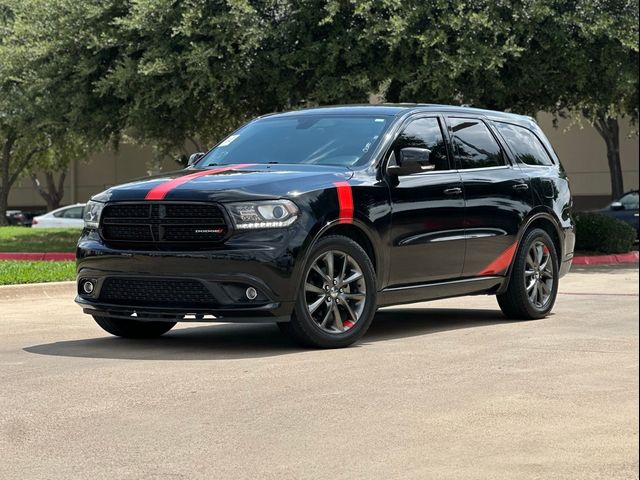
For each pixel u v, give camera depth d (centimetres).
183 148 2511
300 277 759
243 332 909
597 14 2059
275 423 523
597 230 2188
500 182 952
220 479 423
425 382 632
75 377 658
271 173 791
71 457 461
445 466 437
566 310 1077
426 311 1091
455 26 1934
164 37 2091
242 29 1997
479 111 982
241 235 743
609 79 2161
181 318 756
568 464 438
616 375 655
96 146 2556
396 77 2002
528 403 567
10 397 594
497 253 944
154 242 762
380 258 821
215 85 2047
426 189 865
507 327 927
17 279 1367
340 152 848
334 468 436
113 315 795
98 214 793
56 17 2231
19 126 2430
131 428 515
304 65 2036
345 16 2075
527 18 1998
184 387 620
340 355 747
